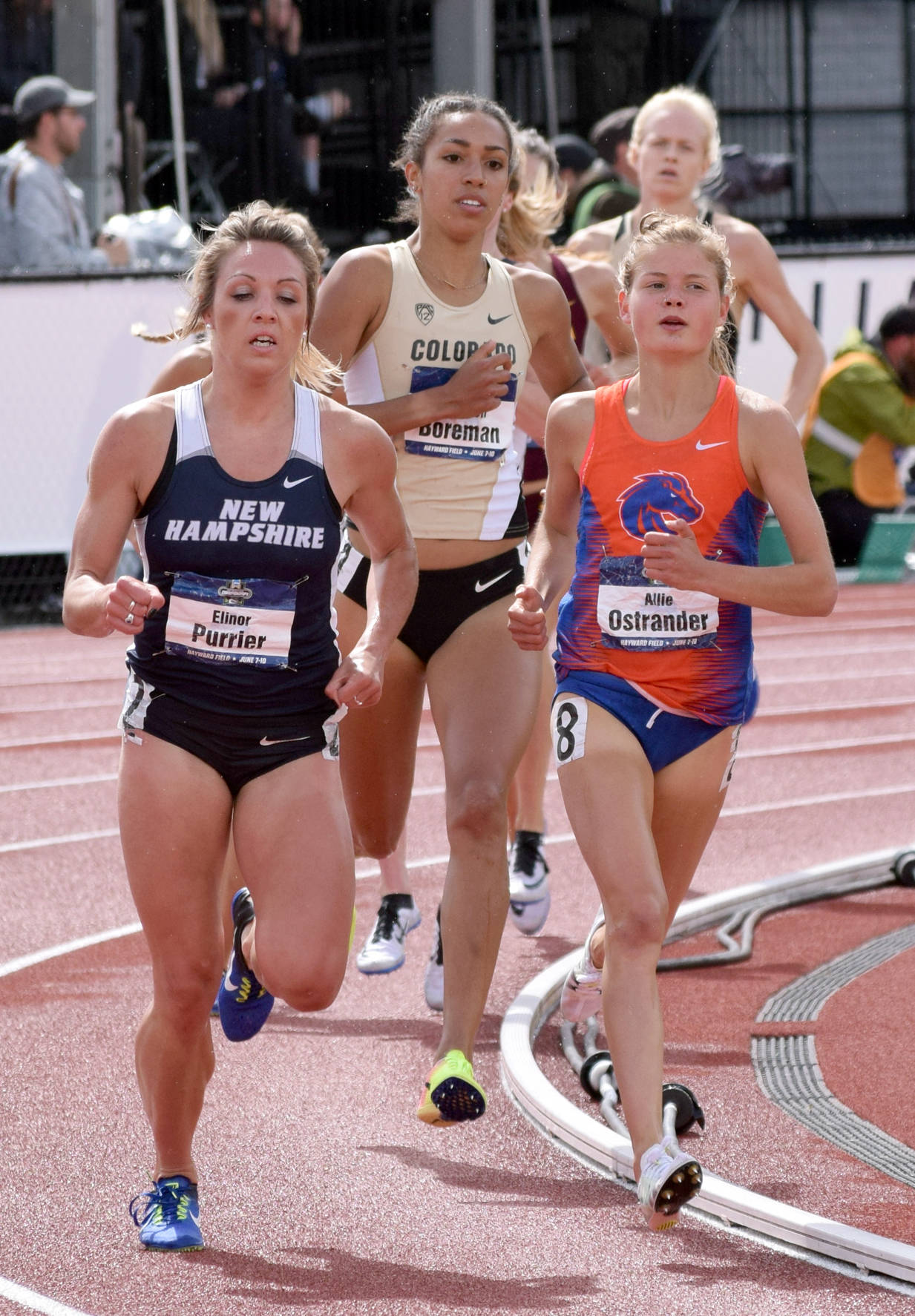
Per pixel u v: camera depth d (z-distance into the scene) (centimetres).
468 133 1505
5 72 5341
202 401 1174
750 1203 1223
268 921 1150
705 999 1814
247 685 1159
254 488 1158
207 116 5541
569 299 2112
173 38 5256
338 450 1189
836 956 1978
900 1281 1127
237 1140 1410
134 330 1708
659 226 1292
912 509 5803
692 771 1305
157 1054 1182
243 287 1155
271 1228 1228
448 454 1537
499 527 1550
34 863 2402
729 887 2311
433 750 3231
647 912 1196
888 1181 1312
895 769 3112
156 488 1159
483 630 1529
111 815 2717
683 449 1277
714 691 1285
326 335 1530
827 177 6009
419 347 1552
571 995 1589
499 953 2000
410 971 1947
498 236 1967
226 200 5594
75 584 1143
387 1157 1375
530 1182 1327
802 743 3353
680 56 5903
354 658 1207
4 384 4603
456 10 5584
